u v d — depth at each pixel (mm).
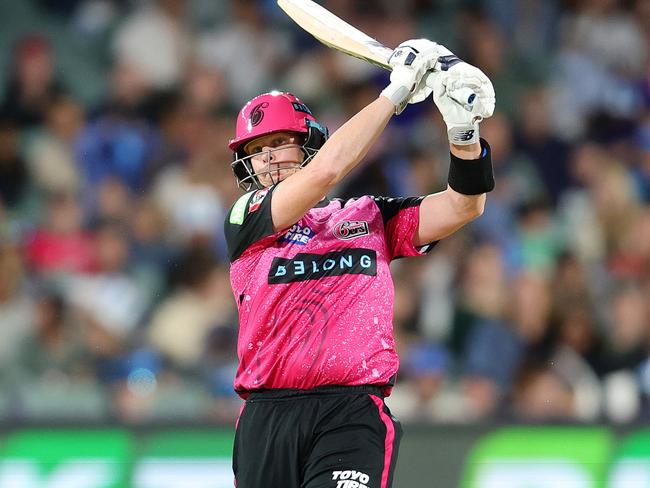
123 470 22391
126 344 28516
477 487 23234
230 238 13812
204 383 27609
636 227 35125
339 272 13578
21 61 34844
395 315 29312
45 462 22266
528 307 30406
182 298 29703
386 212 14375
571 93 39188
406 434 23250
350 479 12844
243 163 14516
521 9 40031
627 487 23531
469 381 28781
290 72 37062
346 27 14469
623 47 40625
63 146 33438
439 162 34875
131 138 33656
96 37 36406
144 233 31234
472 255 31016
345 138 12938
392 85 13266
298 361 13266
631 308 31156
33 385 27031
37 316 28328
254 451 13445
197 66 36250
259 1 38156
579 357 30422
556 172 36812
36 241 30375
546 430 23609
